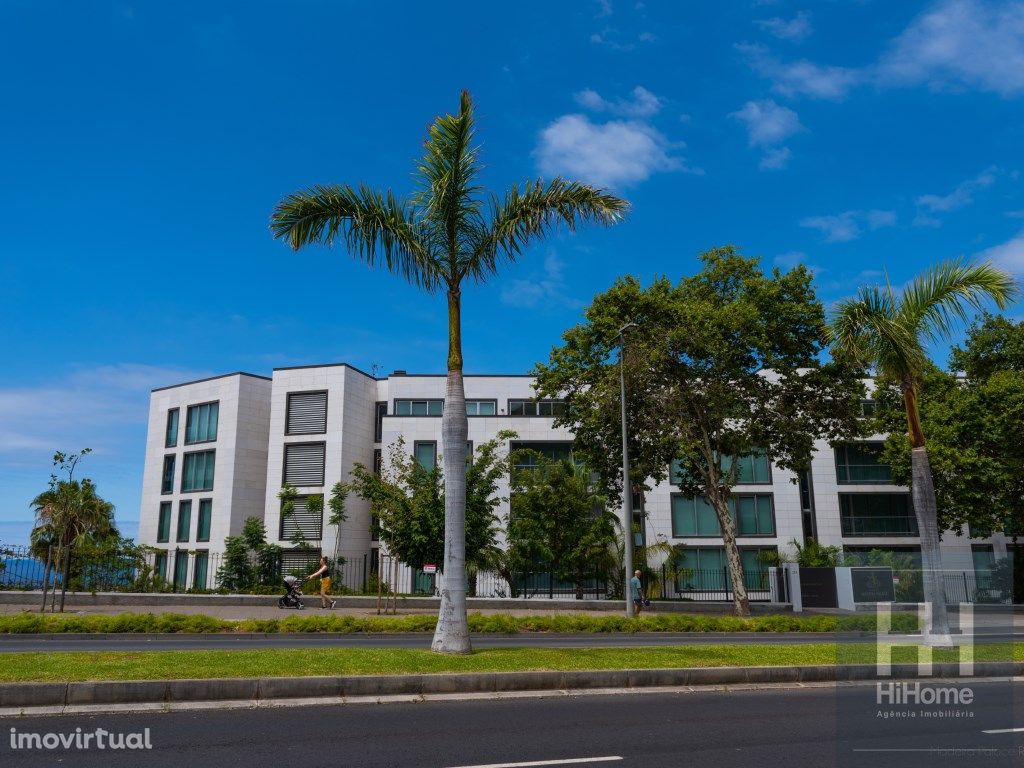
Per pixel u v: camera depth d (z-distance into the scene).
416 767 6.41
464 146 12.92
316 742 7.25
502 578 33.50
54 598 22.47
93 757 6.54
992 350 36.44
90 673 9.20
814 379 27.12
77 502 25.42
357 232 12.96
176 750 6.84
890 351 15.55
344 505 37.72
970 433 31.30
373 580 33.72
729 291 27.64
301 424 39.69
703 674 11.58
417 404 42.41
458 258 13.48
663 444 27.17
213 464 40.50
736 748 7.30
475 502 24.69
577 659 11.96
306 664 10.44
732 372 26.88
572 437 39.25
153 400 44.22
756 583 38.03
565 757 6.86
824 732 8.08
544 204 13.12
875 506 40.50
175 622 17.95
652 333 25.81
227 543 34.69
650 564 35.12
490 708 9.35
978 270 15.39
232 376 40.91
